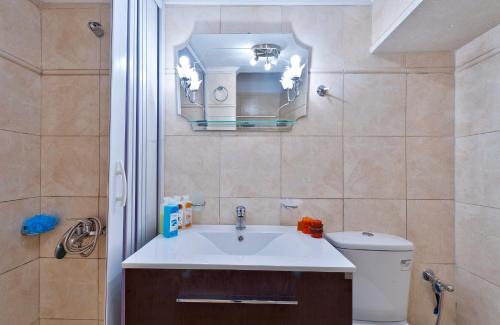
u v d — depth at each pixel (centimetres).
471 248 117
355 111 129
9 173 102
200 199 130
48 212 109
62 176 109
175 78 130
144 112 111
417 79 129
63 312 110
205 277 81
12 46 102
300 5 130
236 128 131
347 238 117
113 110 87
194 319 81
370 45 130
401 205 128
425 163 128
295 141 130
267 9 130
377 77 130
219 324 81
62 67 109
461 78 124
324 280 80
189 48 129
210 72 129
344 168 129
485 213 110
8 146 102
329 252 94
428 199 128
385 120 129
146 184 114
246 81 128
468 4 93
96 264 110
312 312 80
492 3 92
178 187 130
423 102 129
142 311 81
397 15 107
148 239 116
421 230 127
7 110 101
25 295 107
